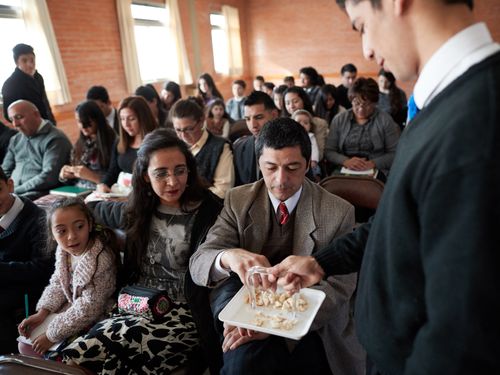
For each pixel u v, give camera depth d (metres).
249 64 9.58
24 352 1.39
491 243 0.39
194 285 1.26
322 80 5.28
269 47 9.27
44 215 1.75
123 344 1.21
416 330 0.52
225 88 8.73
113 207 1.66
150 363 1.23
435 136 0.46
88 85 5.37
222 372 1.05
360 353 1.20
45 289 1.54
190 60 7.52
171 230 1.42
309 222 1.18
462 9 0.49
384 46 0.55
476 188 0.40
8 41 4.36
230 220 1.28
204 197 1.45
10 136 3.41
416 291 0.51
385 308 0.57
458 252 0.41
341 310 1.17
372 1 0.53
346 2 0.59
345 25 8.47
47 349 1.34
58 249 1.52
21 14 4.38
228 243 1.26
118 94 5.94
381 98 4.32
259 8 9.09
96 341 1.20
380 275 0.58
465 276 0.40
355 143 2.88
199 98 4.59
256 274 0.99
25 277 1.61
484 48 0.47
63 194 2.42
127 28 5.85
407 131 0.55
